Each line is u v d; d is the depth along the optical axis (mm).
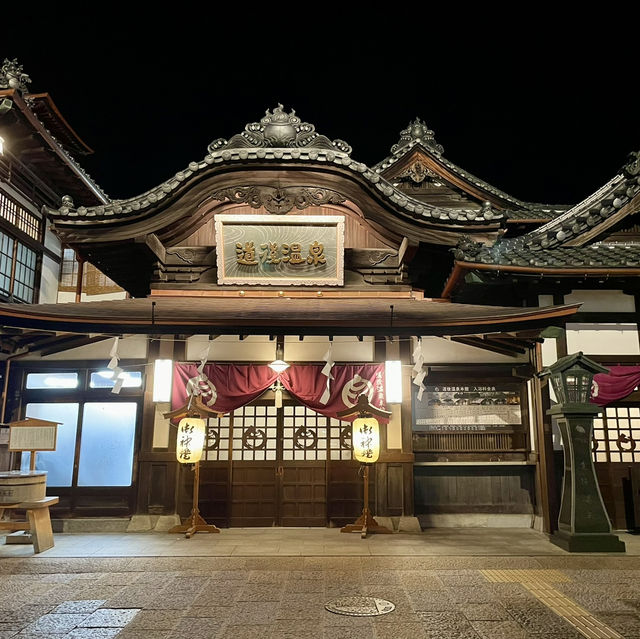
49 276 16234
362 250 11828
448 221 11188
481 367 12594
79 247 11586
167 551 9594
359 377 11859
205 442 12344
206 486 12141
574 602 6699
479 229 11234
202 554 9344
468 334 9727
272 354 12469
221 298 11500
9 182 13938
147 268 12891
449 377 12625
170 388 11945
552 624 5957
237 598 6922
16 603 6738
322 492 12188
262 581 7711
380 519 11742
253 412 12516
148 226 11195
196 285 11664
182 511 12023
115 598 6930
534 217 17578
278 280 11508
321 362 12391
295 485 12211
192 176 11234
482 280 10789
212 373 11992
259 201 11562
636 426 11727
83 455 12328
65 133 16203
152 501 11797
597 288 11562
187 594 7094
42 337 12344
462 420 12672
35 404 12594
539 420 11281
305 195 11562
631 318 11562
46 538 9781
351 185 11469
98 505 12086
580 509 9570
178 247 11844
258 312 10109
